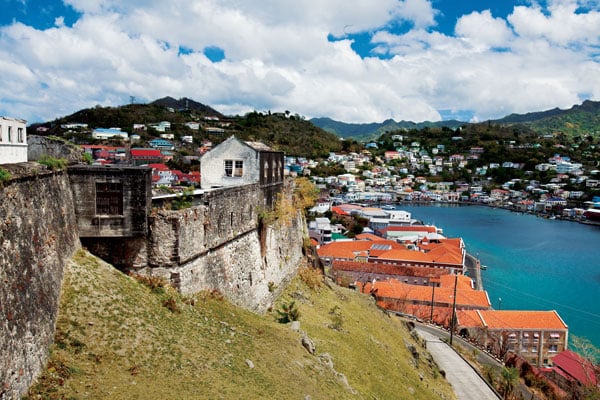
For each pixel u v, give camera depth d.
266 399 20.33
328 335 36.44
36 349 15.73
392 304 85.56
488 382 50.94
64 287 19.97
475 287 107.38
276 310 38.38
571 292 106.94
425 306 85.69
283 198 47.16
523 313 80.56
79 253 22.67
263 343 26.19
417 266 115.69
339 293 55.56
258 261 37.38
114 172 23.30
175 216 24.84
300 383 23.45
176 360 20.22
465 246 151.12
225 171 41.69
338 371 30.05
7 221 15.27
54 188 20.58
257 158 40.81
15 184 16.34
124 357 18.72
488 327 75.75
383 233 157.25
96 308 20.11
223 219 30.88
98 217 23.38
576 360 67.94
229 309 28.80
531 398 53.78
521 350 76.75
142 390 17.25
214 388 19.44
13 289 14.85
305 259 56.34
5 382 13.52
